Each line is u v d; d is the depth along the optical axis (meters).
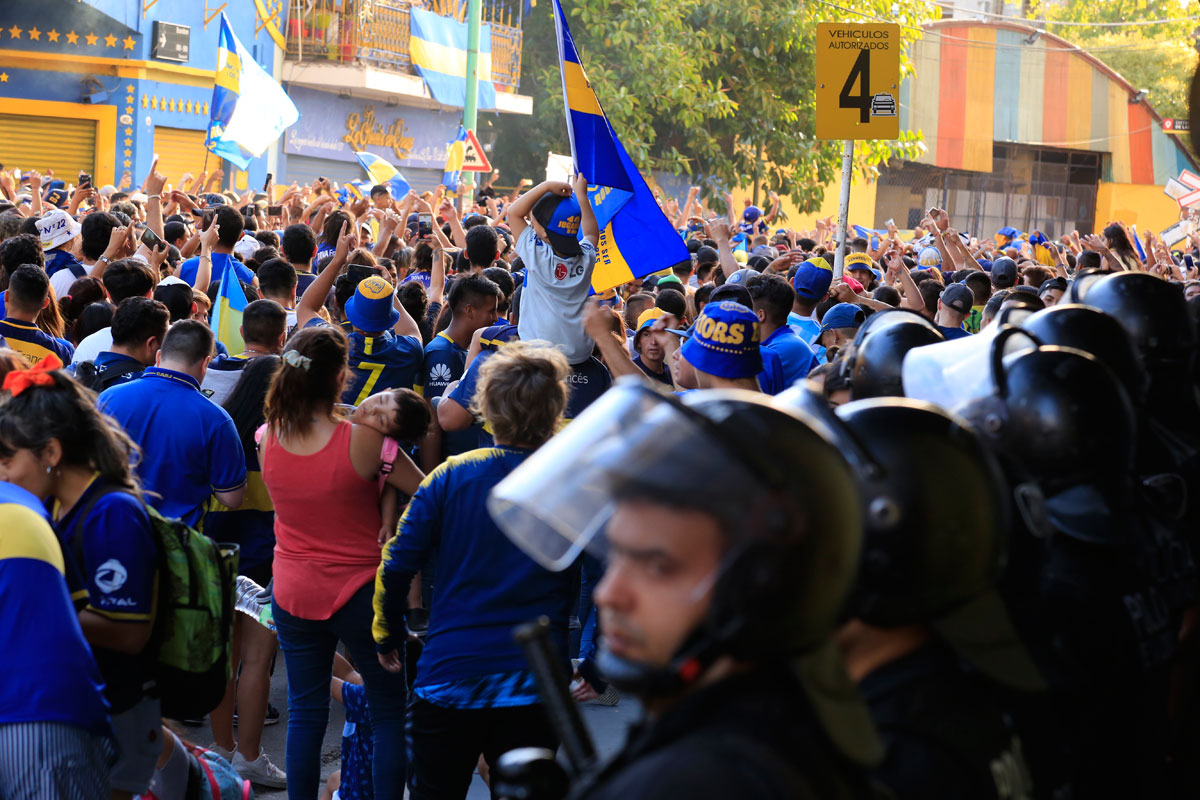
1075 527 5.03
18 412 7.69
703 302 19.48
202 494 12.20
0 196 32.97
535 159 76.38
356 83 64.00
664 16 67.56
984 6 134.25
